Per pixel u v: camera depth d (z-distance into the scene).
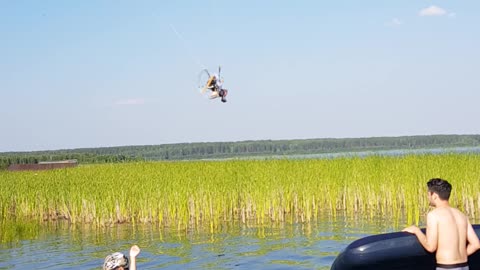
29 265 16.17
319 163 30.03
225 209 24.30
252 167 30.28
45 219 27.69
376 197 25.30
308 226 21.23
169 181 26.19
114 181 28.52
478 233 10.34
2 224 24.69
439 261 8.89
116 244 19.25
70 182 30.48
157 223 24.25
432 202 9.17
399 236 10.26
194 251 17.14
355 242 10.49
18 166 65.62
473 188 23.03
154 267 15.05
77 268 15.51
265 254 16.14
